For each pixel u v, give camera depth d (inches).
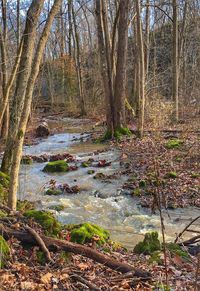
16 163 327.3
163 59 1409.9
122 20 792.9
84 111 1321.4
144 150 633.6
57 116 1354.6
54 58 1626.5
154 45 1435.8
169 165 529.7
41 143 838.5
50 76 1577.3
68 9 1277.1
